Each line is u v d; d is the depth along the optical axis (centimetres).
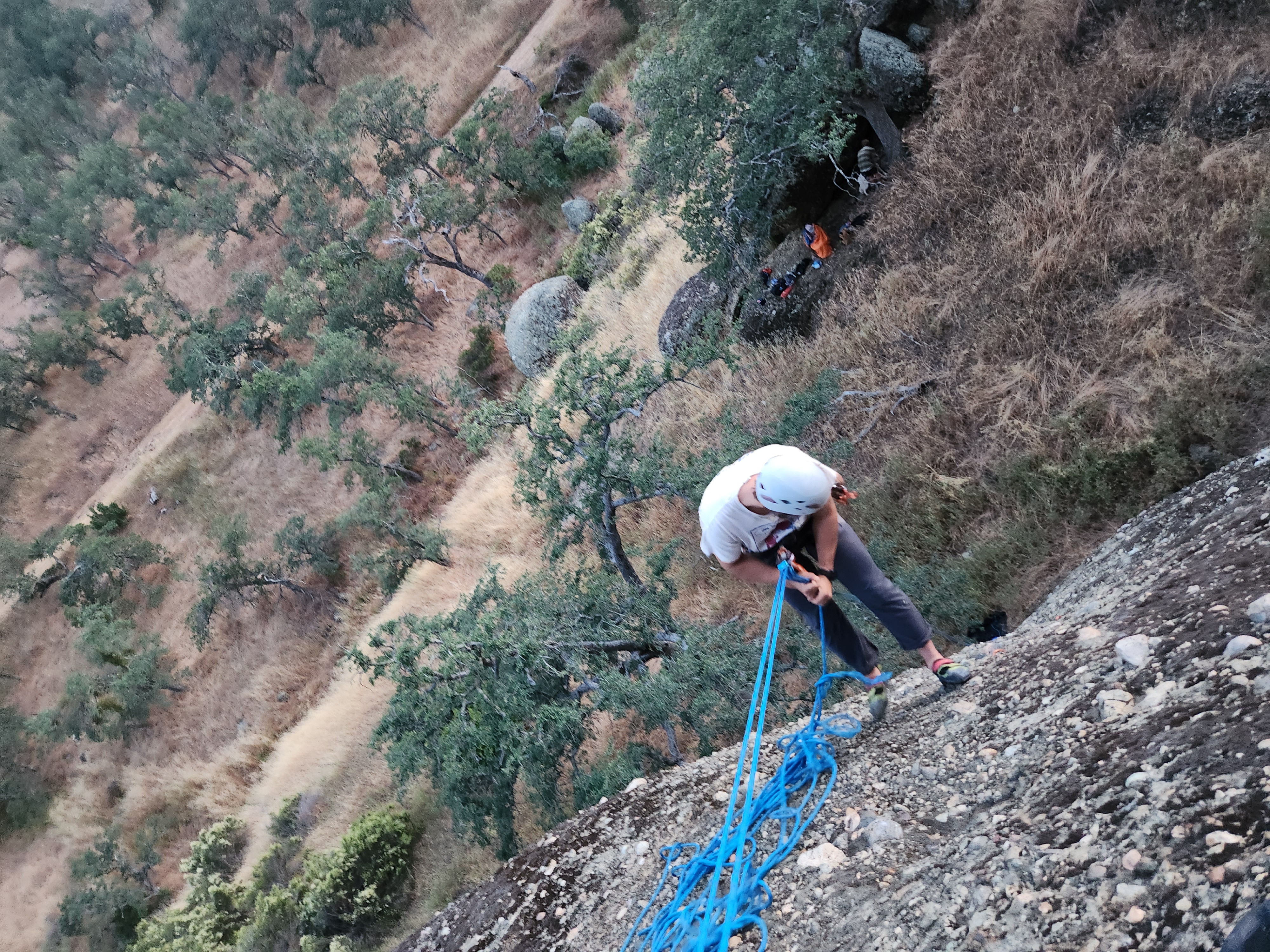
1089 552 726
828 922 228
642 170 1748
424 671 832
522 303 2230
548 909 330
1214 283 734
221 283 3991
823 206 1255
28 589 3356
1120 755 216
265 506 2930
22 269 5016
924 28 1124
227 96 5025
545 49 3303
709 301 1394
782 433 902
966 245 1002
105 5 6731
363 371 2514
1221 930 149
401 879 1453
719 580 1126
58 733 2608
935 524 868
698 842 303
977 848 218
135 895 2180
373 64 4409
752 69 1189
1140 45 896
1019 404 852
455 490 2342
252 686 2491
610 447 897
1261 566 257
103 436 3953
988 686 305
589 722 891
